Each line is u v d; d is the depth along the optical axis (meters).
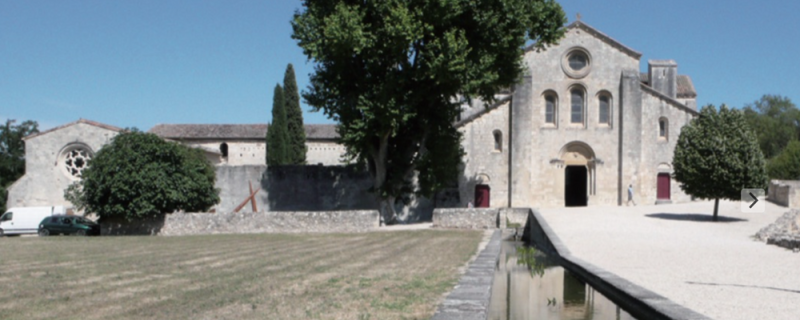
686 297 13.96
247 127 70.12
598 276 17.27
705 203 50.62
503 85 42.94
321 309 11.02
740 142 39.34
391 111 38.16
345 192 51.38
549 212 45.22
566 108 53.25
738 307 12.71
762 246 27.48
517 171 51.69
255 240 32.59
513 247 34.53
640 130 52.62
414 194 46.00
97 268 17.94
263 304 11.56
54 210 49.47
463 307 10.73
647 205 51.50
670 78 59.09
